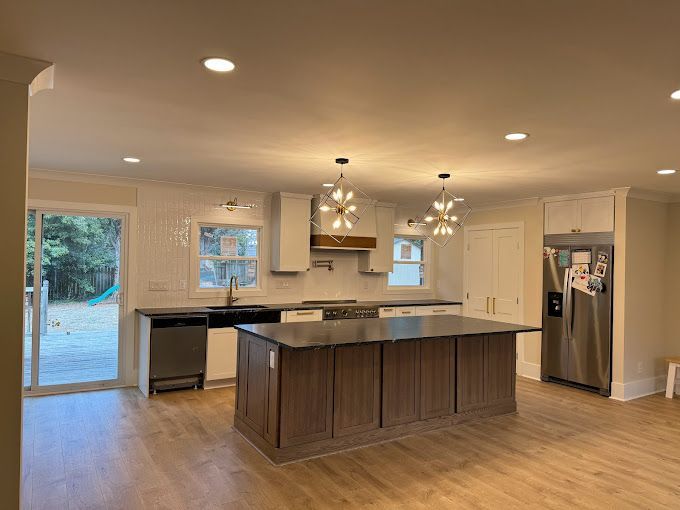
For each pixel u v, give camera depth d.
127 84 2.43
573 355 5.83
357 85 2.39
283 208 6.07
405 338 3.74
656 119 2.86
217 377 5.39
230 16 1.73
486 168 4.34
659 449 3.89
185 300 5.79
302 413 3.59
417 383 4.18
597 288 5.61
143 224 5.51
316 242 6.30
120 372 5.46
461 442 3.98
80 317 5.27
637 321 5.54
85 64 2.18
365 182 5.18
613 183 5.06
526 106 2.66
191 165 4.47
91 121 3.07
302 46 1.97
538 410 4.92
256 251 6.33
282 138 3.41
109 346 5.41
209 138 3.46
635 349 5.52
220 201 5.97
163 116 2.95
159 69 2.23
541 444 3.96
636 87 2.36
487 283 6.96
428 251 7.84
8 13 1.72
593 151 3.66
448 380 4.37
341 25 1.79
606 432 4.29
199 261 5.92
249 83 2.39
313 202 6.37
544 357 6.16
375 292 7.31
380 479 3.27
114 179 5.26
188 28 1.83
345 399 3.79
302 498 2.98
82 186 5.17
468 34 1.84
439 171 4.50
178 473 3.29
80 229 5.27
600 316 5.58
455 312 7.30
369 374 3.91
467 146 3.55
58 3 1.65
